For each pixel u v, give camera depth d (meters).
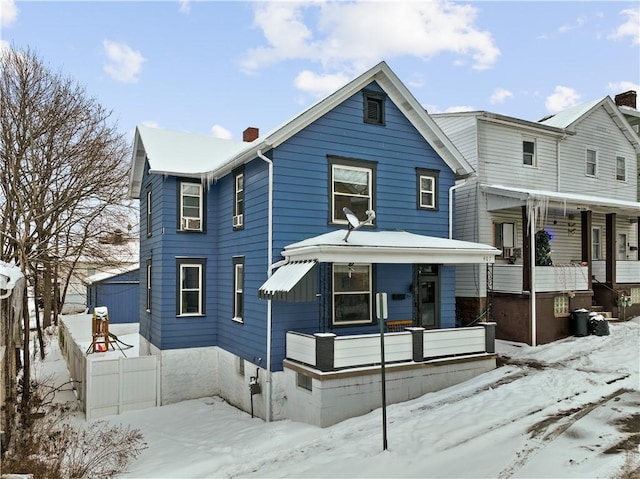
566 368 11.91
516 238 18.05
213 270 15.18
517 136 18.67
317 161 12.26
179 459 8.83
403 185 13.68
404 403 10.35
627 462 6.23
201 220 15.19
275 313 11.48
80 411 13.17
